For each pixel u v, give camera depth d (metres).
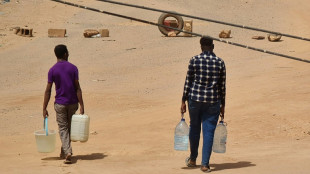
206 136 15.02
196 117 15.38
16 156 19.55
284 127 24.20
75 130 17.45
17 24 80.31
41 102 37.56
